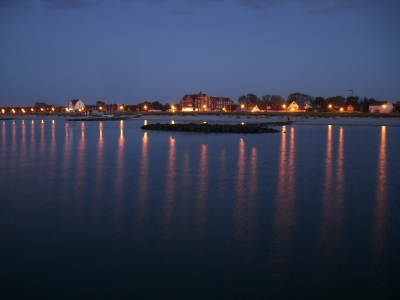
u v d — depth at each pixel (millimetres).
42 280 6383
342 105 142000
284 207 10609
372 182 14047
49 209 10500
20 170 17078
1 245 7879
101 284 6238
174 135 39500
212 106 147125
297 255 7309
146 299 5781
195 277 6465
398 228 8789
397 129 48438
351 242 7941
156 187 13266
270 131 43625
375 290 6012
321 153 23031
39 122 78625
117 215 9906
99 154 22938
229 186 13391
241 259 7141
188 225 9078
